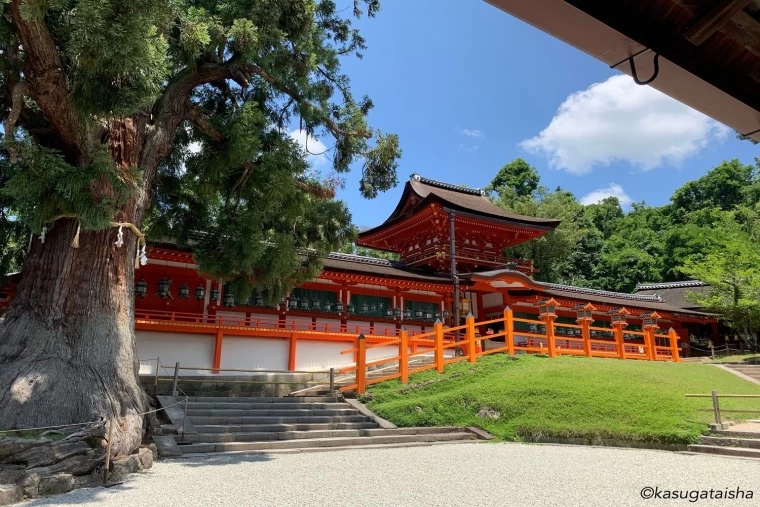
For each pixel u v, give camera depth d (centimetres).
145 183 1002
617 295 3209
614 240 5322
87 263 891
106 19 587
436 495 639
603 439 1118
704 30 211
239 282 1267
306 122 1359
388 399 1436
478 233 2592
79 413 766
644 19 220
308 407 1330
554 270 4250
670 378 1464
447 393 1398
